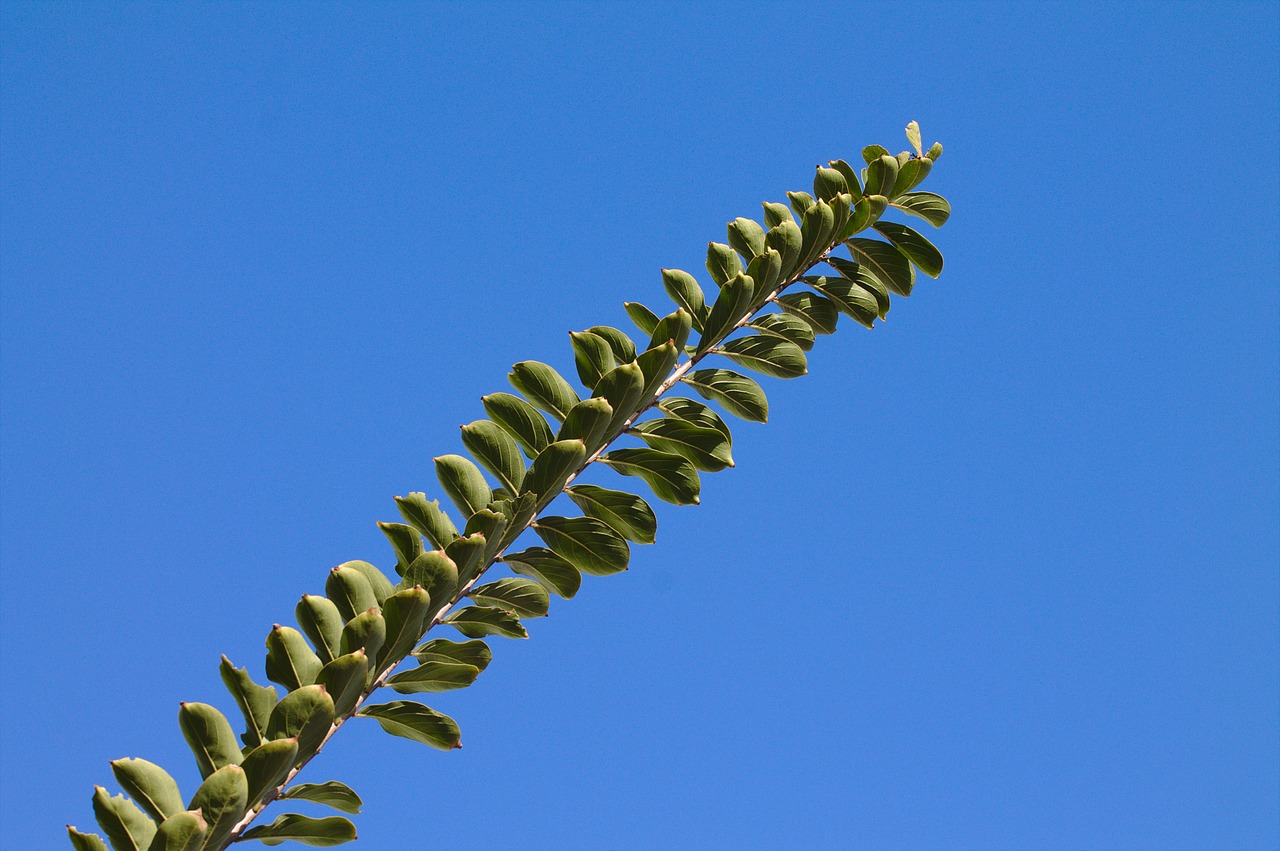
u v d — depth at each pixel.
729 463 3.63
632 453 3.61
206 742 2.73
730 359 3.96
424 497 3.34
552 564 3.49
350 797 2.99
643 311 4.03
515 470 3.45
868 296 4.12
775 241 3.89
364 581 3.14
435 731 3.14
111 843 2.56
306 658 2.96
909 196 4.38
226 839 2.69
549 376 3.59
